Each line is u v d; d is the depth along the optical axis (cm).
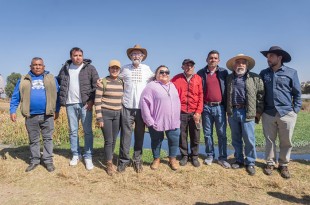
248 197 539
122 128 608
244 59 597
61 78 624
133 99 598
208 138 648
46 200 511
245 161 628
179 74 640
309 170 641
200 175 611
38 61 610
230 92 609
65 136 1177
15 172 621
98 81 584
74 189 559
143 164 664
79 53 602
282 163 618
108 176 605
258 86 600
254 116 597
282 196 544
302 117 2650
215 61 616
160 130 593
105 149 605
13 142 1123
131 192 548
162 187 571
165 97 588
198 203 512
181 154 657
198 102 624
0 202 502
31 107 613
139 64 612
